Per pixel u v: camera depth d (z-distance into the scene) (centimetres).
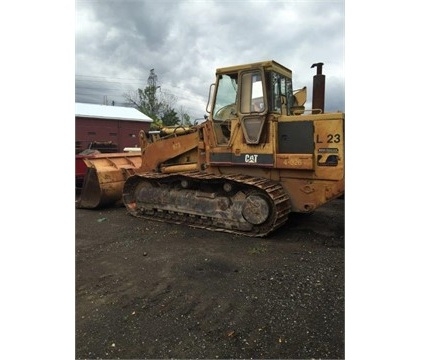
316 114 498
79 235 556
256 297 328
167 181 648
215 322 288
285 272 384
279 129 527
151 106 3931
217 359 242
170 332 275
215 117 593
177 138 669
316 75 565
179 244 498
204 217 589
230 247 478
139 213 691
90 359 244
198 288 351
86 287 359
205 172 615
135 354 249
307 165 500
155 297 334
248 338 265
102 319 296
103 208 779
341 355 242
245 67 543
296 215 648
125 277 383
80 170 943
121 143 2242
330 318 289
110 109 2469
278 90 551
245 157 556
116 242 514
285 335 268
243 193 552
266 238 517
